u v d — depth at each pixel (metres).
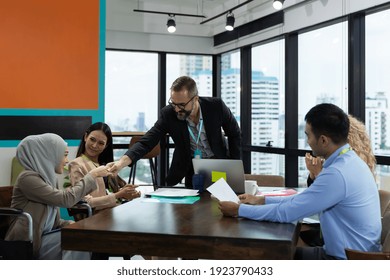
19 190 2.29
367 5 4.29
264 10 5.91
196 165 2.53
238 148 3.08
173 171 2.93
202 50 7.45
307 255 1.84
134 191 2.70
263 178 3.37
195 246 1.48
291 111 5.68
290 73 5.64
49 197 2.24
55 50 4.27
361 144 2.17
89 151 2.88
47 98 4.25
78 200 2.34
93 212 2.64
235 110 7.16
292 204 1.67
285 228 1.60
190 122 2.87
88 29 4.39
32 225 2.18
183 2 6.85
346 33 4.71
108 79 7.05
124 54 7.12
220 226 1.62
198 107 2.83
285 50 5.62
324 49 5.14
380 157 4.20
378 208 1.77
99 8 4.43
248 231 1.54
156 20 7.01
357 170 1.69
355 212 1.67
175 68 7.43
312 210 1.64
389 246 1.59
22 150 2.31
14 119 4.13
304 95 5.55
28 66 4.18
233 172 2.36
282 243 1.43
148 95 7.33
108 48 6.84
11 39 4.12
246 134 6.78
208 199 2.22
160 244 1.51
